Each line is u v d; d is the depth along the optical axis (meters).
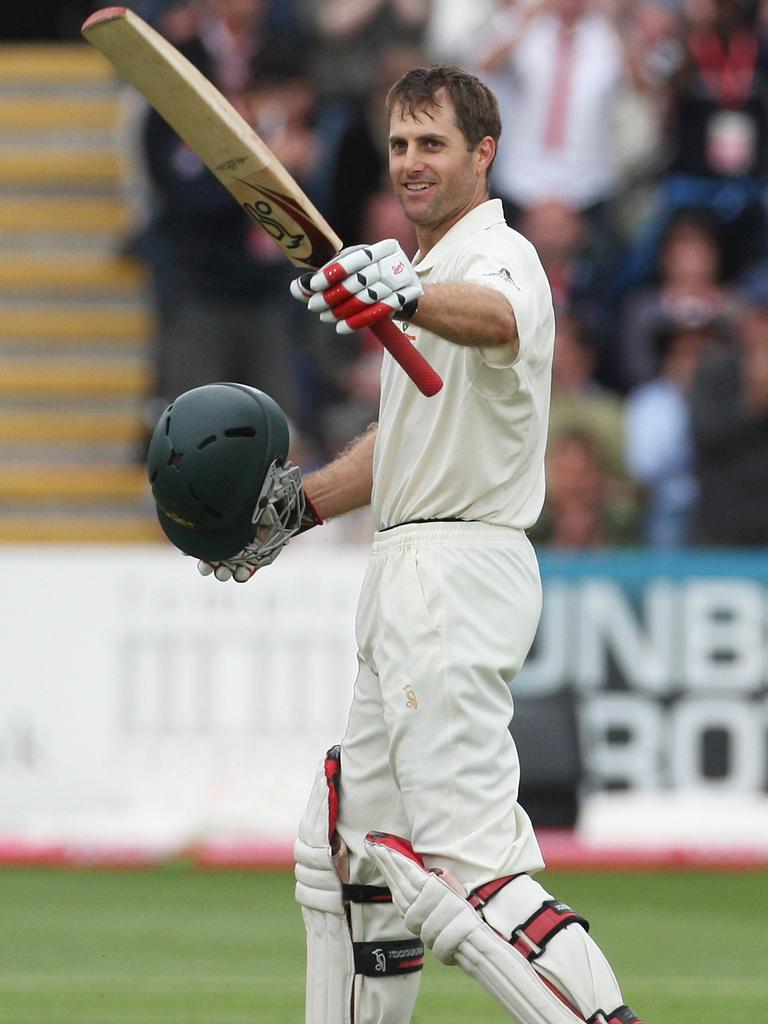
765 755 29.52
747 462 35.03
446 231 12.42
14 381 40.88
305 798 28.91
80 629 29.34
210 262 36.31
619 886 26.77
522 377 11.65
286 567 29.09
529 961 11.39
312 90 37.34
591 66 37.19
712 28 37.22
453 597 11.81
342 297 10.59
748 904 25.00
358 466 13.24
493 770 11.76
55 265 41.81
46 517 39.38
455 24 37.88
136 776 29.17
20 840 28.94
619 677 29.55
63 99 43.62
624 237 37.00
